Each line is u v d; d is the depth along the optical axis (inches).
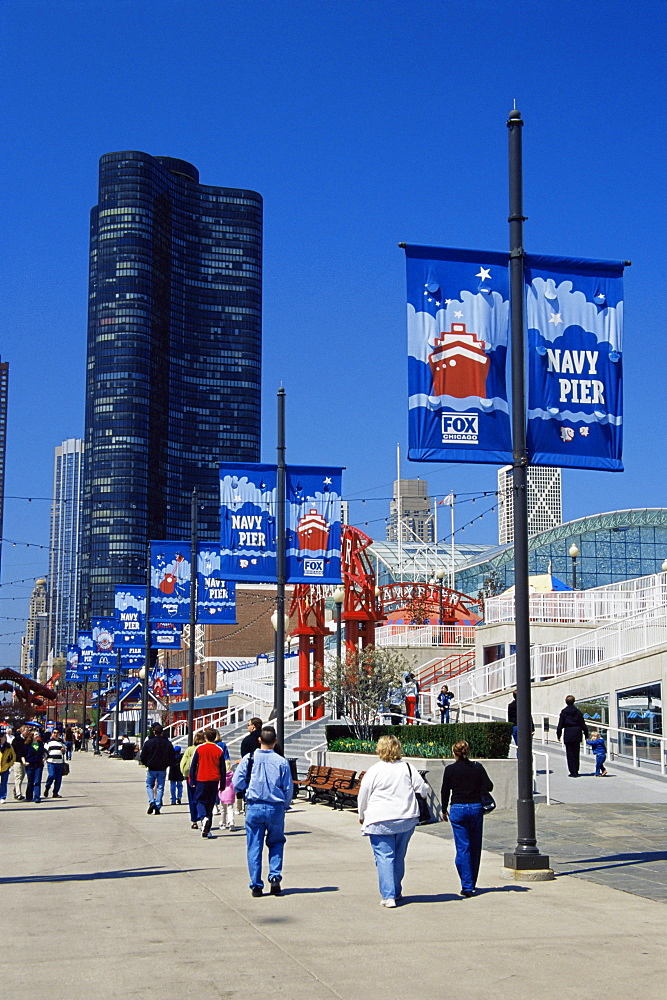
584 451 602.2
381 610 1868.8
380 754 478.9
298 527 1067.9
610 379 611.2
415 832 790.5
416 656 2052.2
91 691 5098.4
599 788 946.1
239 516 1070.4
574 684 1397.6
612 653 1375.5
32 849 704.4
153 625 2050.9
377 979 339.0
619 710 1317.7
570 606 1689.2
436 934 408.2
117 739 2691.9
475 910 458.9
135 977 342.0
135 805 1086.4
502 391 597.3
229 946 387.9
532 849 553.0
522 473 588.4
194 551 1544.0
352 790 940.0
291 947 385.7
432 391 589.3
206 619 1552.7
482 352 596.4
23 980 338.3
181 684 2920.8
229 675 3009.4
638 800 879.1
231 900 486.9
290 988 327.6
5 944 393.1
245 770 526.3
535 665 1512.1
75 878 566.3
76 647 2645.2
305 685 1865.2
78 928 422.9
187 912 456.8
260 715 2135.8
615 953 376.8
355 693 1497.3
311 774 1063.6
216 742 808.9
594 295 615.5
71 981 337.1
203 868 602.9
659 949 383.9
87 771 1894.7
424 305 594.9
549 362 604.7
